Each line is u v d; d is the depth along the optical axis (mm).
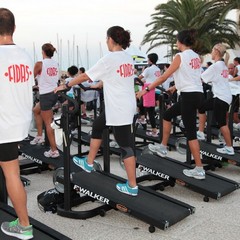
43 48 4352
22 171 4395
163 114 3980
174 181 3719
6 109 2139
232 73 7113
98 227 2893
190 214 2904
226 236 2725
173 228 2875
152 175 4105
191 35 3520
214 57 4453
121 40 2887
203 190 3404
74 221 3000
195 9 18406
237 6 14125
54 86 4348
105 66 2842
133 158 2996
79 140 4859
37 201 3281
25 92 2227
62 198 3215
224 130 4520
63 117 2932
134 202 2910
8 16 2189
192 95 3453
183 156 5344
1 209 2654
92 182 3225
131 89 2979
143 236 2732
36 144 4895
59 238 2277
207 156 4645
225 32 17844
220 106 4402
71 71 7480
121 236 2732
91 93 5684
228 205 3396
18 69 2178
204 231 2816
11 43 2225
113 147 5016
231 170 4754
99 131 3176
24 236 2248
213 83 4395
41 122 4938
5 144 2166
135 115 3094
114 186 3170
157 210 2820
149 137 5871
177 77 3488
